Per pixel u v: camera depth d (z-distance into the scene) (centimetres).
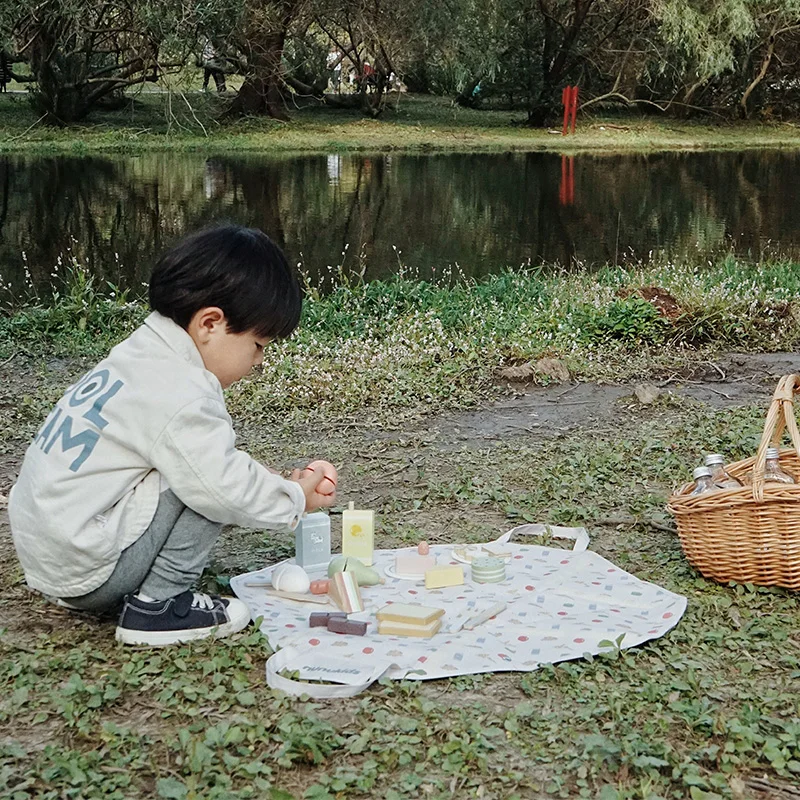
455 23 2936
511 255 1213
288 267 317
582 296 852
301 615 328
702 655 302
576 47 3228
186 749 248
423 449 520
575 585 347
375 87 3238
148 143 2566
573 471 473
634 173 2222
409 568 364
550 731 260
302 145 2688
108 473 293
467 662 294
